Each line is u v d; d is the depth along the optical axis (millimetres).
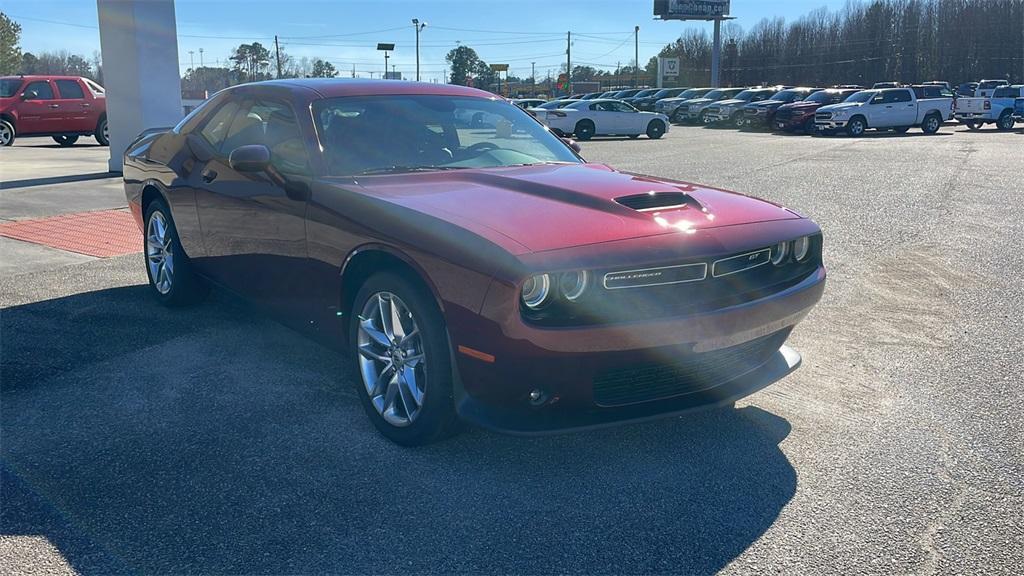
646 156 18859
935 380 4297
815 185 12477
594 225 3170
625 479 3213
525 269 2854
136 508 2971
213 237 4617
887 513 2963
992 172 14406
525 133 4707
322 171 3857
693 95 41031
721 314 3186
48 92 19500
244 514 2936
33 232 8133
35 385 4125
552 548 2736
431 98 4602
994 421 3770
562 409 3170
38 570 2588
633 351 3055
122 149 13188
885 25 81188
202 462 3322
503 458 3379
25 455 3377
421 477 3211
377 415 3547
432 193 3570
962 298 5914
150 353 4605
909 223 8961
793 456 3418
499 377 3008
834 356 4688
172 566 2621
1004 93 31891
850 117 28109
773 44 88500
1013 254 7367
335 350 3953
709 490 3129
